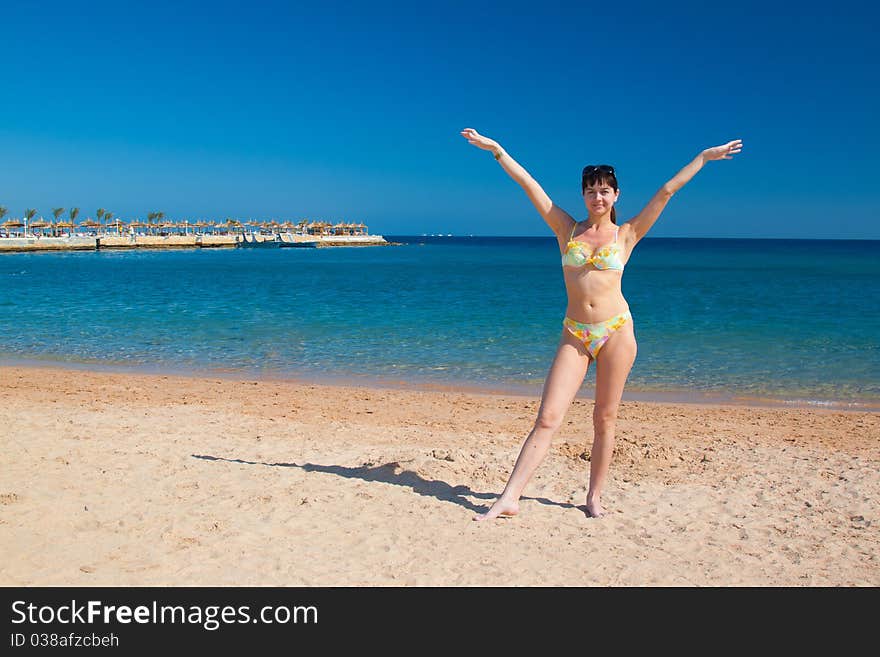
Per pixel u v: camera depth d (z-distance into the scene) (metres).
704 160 5.09
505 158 5.43
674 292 33.31
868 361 14.02
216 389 11.05
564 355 5.30
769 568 4.58
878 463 7.11
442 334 17.53
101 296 28.78
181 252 99.94
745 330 18.42
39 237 91.25
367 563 4.44
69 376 11.97
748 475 6.63
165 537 4.62
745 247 172.25
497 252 120.81
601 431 5.39
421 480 6.13
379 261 78.19
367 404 10.11
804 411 9.96
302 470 6.32
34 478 5.64
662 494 6.02
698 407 10.17
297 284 39.00
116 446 6.83
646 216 5.19
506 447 7.66
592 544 4.89
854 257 94.81
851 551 4.86
